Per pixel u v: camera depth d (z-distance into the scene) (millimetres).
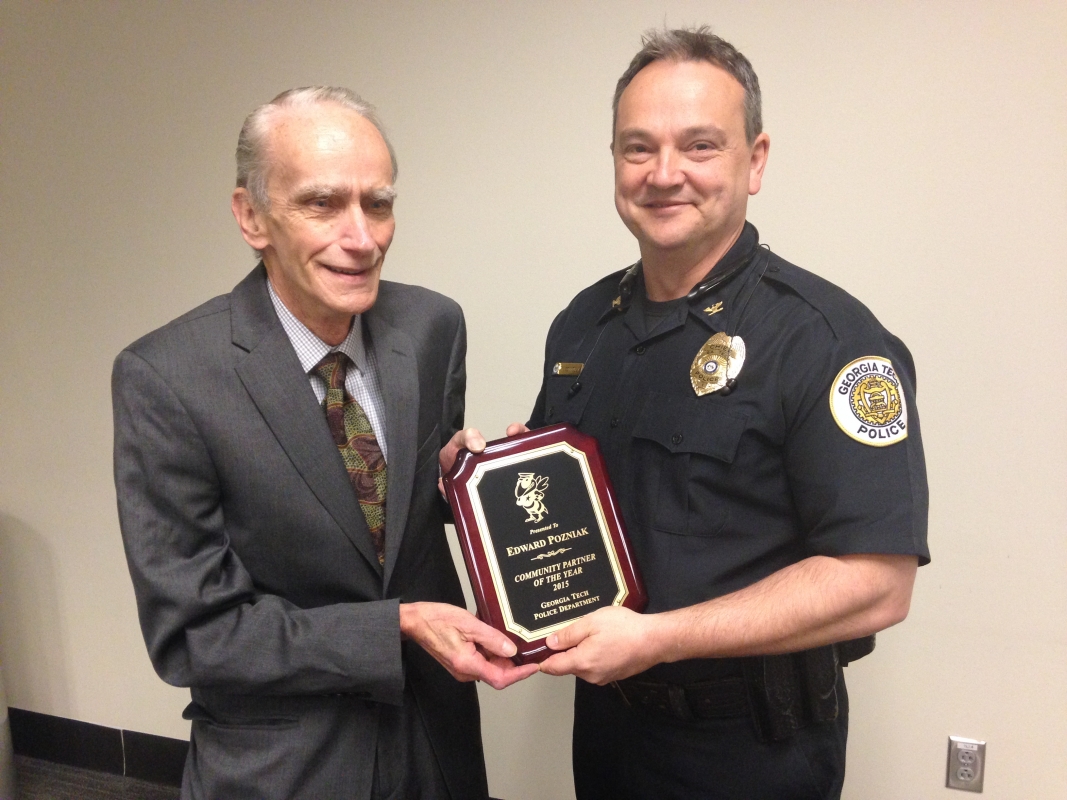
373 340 1144
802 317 1038
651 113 1019
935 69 1481
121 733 2361
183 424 980
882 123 1526
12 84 2105
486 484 1077
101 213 2111
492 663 1030
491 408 1890
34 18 2051
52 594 2367
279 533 1029
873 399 974
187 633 993
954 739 1685
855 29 1510
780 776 1087
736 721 1090
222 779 1041
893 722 1721
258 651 979
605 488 1099
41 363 2252
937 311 1557
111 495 2262
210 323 1046
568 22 1668
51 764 2424
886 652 1702
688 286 1132
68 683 2400
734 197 1050
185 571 989
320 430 1030
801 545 1085
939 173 1512
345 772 1044
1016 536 1584
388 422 1103
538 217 1769
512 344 1844
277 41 1880
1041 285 1493
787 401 1021
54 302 2203
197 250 2051
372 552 1054
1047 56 1425
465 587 2021
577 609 1064
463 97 1768
